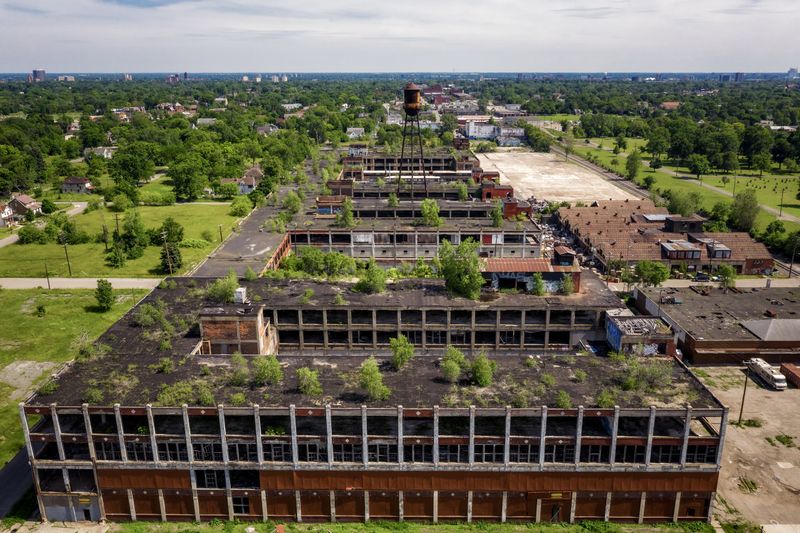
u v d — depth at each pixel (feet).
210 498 253.03
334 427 257.96
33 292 515.50
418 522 253.24
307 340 385.29
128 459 250.37
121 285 531.91
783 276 543.39
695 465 243.19
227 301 364.79
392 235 543.39
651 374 263.08
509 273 391.65
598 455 245.45
